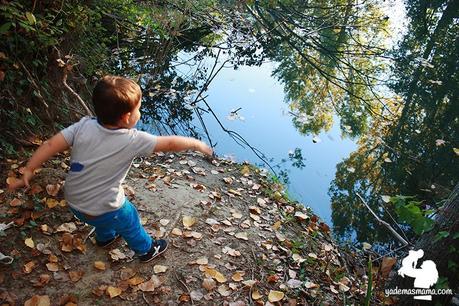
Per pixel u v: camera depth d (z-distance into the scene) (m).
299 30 12.29
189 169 4.60
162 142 2.41
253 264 3.23
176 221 3.49
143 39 7.98
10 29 3.78
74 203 2.45
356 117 8.54
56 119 4.45
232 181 4.57
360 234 4.97
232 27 10.44
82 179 2.38
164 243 3.06
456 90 10.19
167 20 8.02
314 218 4.45
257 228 3.72
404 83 10.40
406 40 12.99
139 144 2.38
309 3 13.49
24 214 3.09
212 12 10.16
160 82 7.52
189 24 9.13
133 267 2.92
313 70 10.37
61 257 2.87
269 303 2.84
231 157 5.92
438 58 11.91
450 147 7.59
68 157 3.99
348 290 3.25
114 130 2.37
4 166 3.55
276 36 11.51
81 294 2.65
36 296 2.52
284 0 13.07
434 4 14.83
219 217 3.71
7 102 3.86
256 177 4.84
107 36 7.43
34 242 2.91
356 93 9.76
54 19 4.47
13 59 3.94
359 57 11.46
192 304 2.73
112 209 2.48
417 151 7.35
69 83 4.88
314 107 8.62
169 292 2.79
